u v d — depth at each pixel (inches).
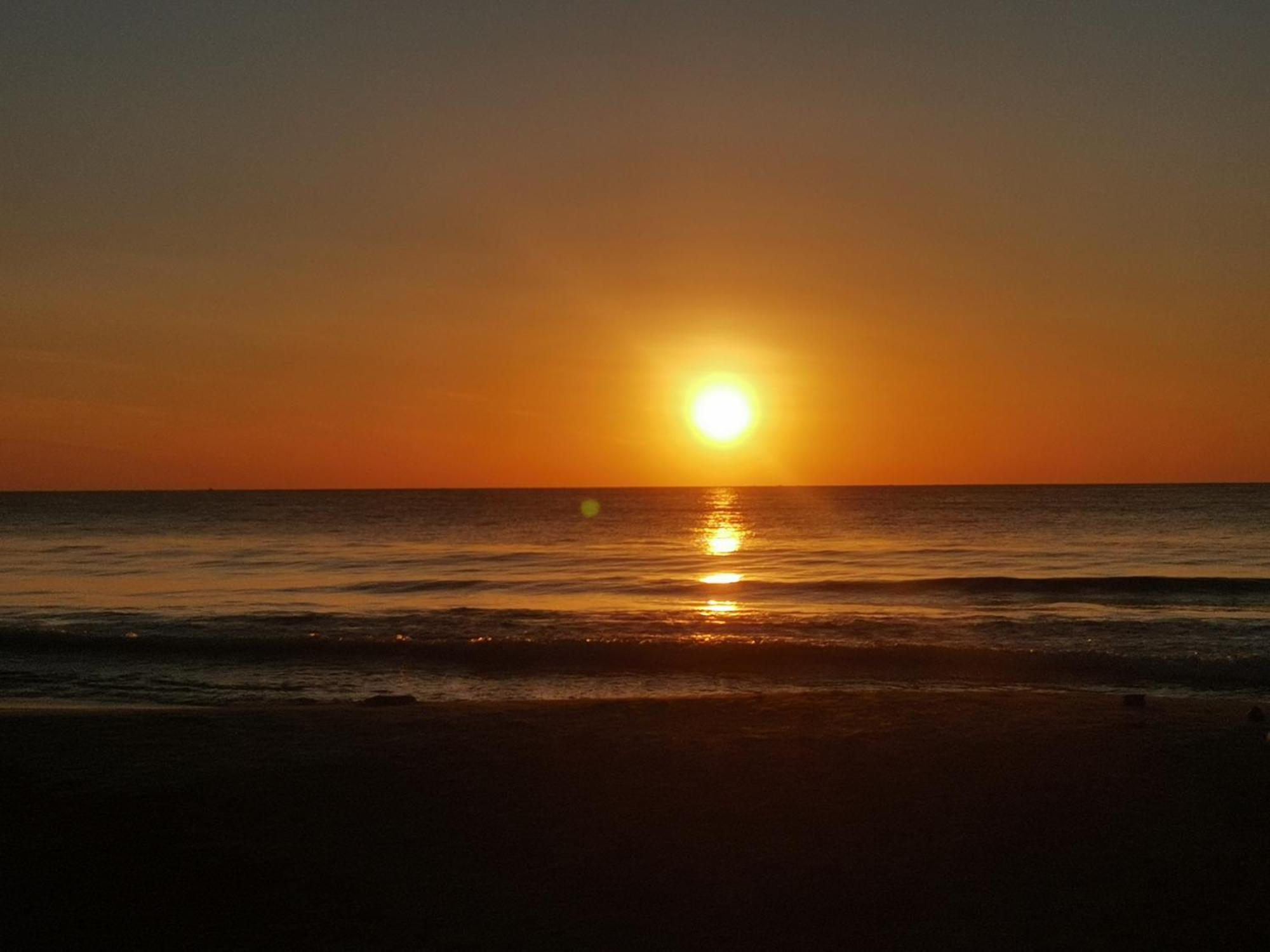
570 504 6466.5
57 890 272.2
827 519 4047.7
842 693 560.1
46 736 436.5
